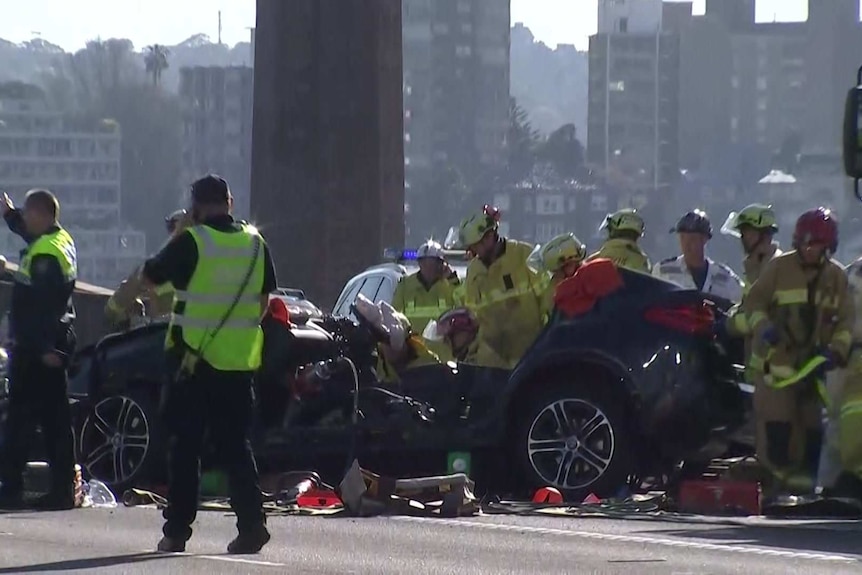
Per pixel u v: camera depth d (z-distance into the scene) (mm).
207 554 35500
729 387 47031
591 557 34938
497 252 51188
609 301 47000
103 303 83562
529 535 38688
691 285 54219
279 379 48156
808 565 33875
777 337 44094
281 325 48219
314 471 49344
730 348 47469
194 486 35594
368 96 118375
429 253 55750
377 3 118562
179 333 35156
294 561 34312
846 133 50312
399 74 121125
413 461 48688
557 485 46625
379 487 43500
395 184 121125
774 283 44531
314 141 118438
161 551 35625
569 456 46625
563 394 46781
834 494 44562
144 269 35188
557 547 36562
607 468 46125
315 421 48625
